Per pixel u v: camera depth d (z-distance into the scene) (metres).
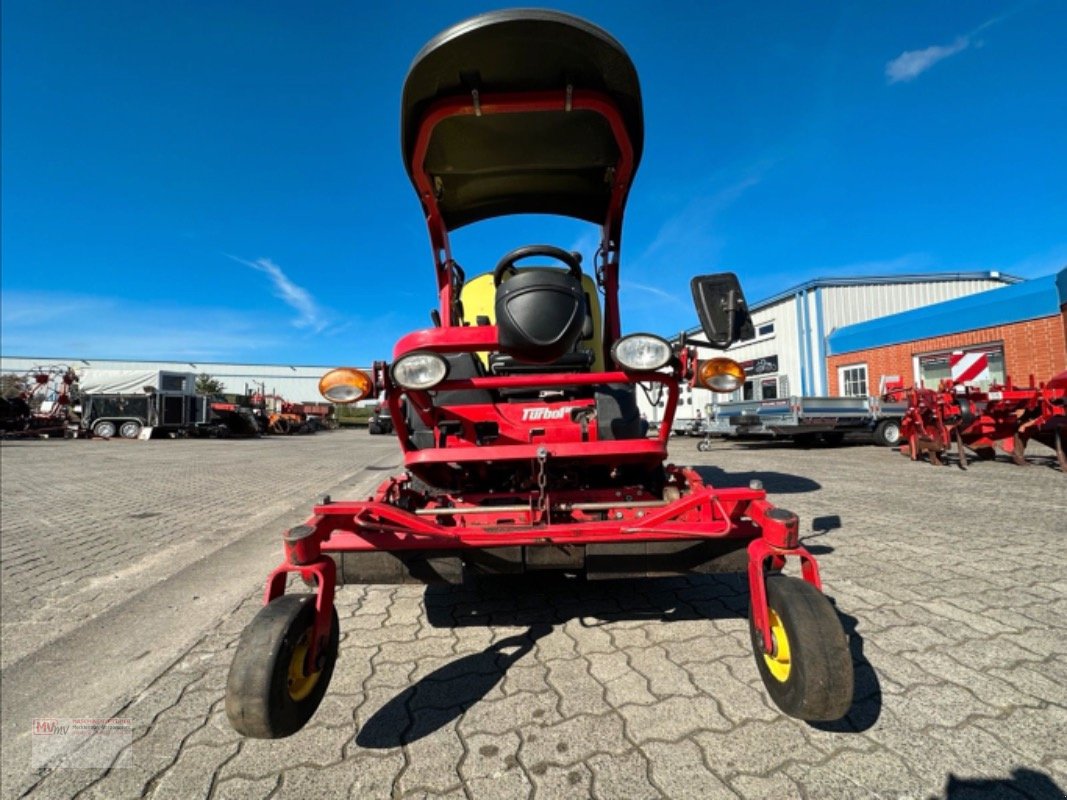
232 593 3.54
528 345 2.21
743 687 2.23
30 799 1.71
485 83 2.71
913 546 4.00
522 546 2.39
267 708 1.65
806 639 1.70
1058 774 1.67
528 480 3.42
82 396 23.59
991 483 6.75
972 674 2.24
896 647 2.47
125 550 4.69
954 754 1.76
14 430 23.03
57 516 6.24
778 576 1.96
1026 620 2.73
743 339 2.64
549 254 3.09
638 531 2.35
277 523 5.72
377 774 1.77
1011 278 15.91
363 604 3.30
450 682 2.34
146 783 1.76
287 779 1.76
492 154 3.42
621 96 2.82
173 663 2.61
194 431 25.66
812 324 16.19
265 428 31.95
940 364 13.02
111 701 2.28
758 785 1.66
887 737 1.86
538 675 2.38
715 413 13.67
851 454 10.94
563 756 1.83
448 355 3.38
